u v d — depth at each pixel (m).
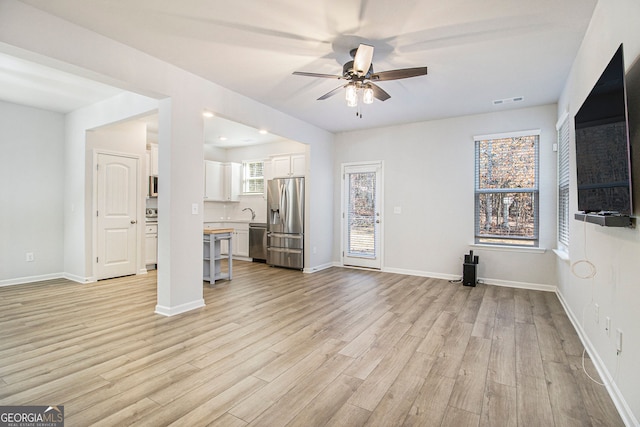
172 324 3.06
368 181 5.94
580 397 1.92
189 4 2.30
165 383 2.04
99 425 1.63
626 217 1.66
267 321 3.18
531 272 4.52
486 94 4.04
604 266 2.17
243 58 3.13
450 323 3.14
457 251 5.07
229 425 1.65
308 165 5.65
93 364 2.28
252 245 6.89
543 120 4.45
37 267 4.80
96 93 4.11
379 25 2.56
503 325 3.09
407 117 5.09
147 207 5.77
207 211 7.38
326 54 3.05
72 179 4.92
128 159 5.18
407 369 2.25
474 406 1.83
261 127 4.45
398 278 5.17
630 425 1.63
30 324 3.04
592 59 2.47
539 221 4.48
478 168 4.96
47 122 4.90
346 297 4.05
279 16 2.45
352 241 6.14
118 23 2.54
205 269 4.97
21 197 4.66
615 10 1.95
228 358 2.39
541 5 2.31
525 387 2.03
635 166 1.66
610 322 2.03
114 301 3.79
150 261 5.70
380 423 1.68
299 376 2.14
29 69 3.41
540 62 3.18
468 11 2.38
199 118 3.55
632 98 1.69
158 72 3.14
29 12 2.31
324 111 4.81
